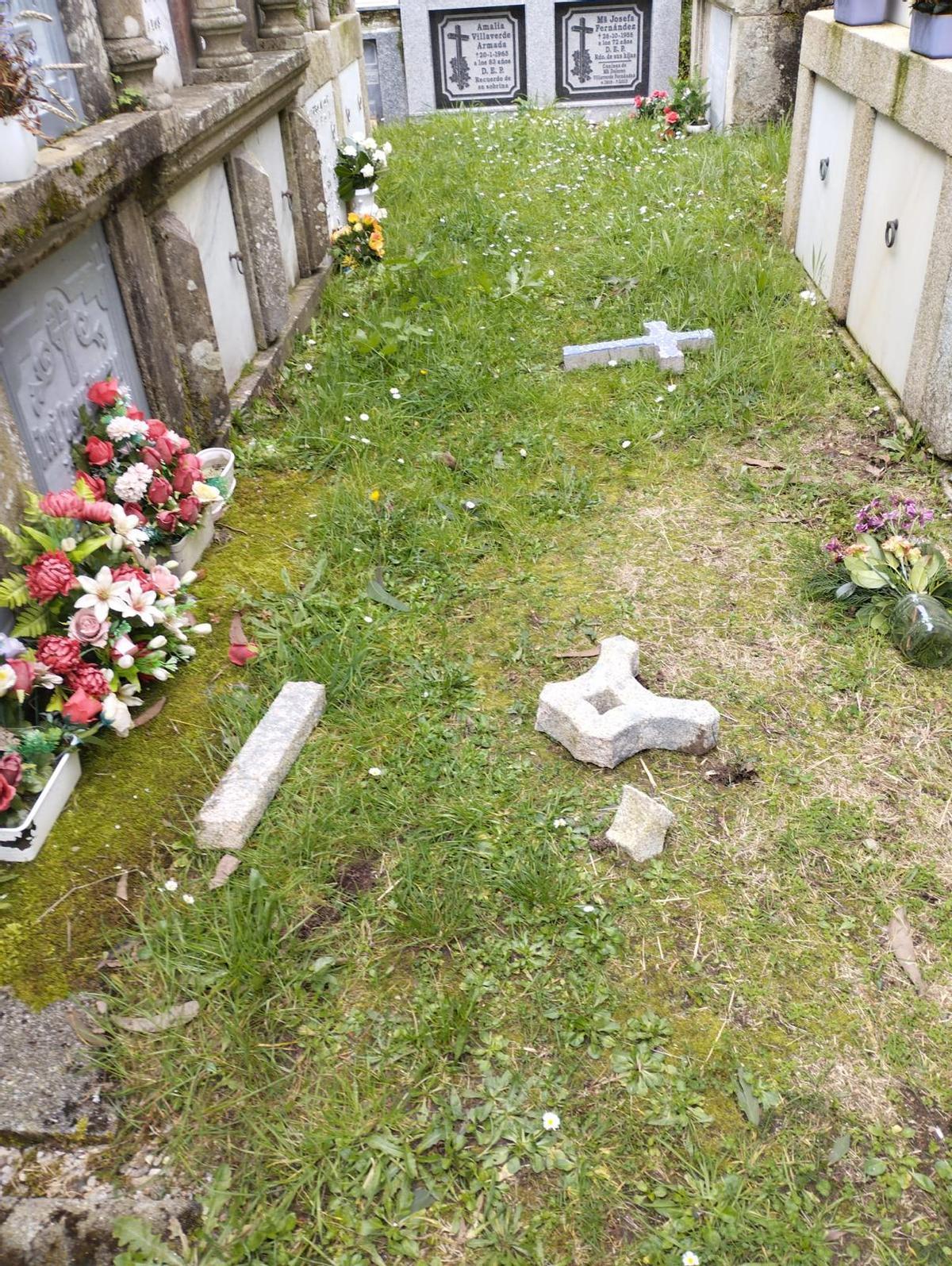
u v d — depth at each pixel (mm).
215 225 4348
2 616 2709
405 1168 1885
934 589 3152
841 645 3096
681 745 2754
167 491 3240
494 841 2500
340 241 6031
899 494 3775
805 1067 2035
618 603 3301
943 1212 1827
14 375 2783
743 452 4145
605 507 3812
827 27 5051
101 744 2740
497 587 3396
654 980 2193
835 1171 1882
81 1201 1865
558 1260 1766
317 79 6105
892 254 4328
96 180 2926
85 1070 2027
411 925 2283
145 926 2281
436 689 2971
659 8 9219
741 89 8164
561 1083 2010
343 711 2904
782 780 2666
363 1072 2033
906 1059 2045
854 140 4715
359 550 3537
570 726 2713
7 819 2387
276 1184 1875
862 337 4758
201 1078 2027
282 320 5008
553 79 9586
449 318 5219
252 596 3363
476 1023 2113
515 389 4598
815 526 3648
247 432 4340
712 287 5352
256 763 2643
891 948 2250
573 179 7398
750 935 2279
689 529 3670
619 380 4680
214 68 4492
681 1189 1848
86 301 3230
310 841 2480
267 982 2186
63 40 3170
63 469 3086
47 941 2250
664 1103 1975
